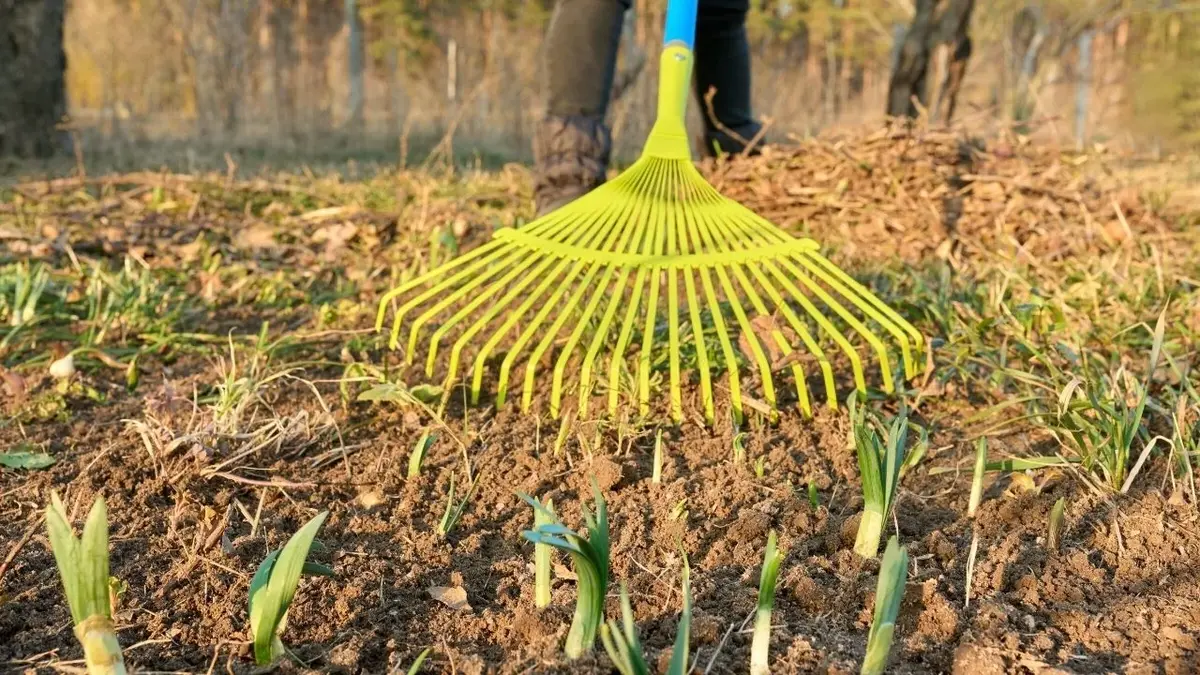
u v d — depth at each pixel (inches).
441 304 75.3
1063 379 80.9
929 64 251.1
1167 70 400.5
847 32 797.2
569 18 127.9
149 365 96.7
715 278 114.1
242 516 64.7
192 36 433.1
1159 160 237.0
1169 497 66.4
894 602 44.1
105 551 41.9
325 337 103.0
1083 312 105.1
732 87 161.6
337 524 64.5
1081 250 133.4
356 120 468.8
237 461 71.8
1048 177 149.4
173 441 70.6
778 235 83.8
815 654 48.6
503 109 448.8
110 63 462.0
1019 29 608.4
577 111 130.4
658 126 92.2
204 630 51.6
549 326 95.8
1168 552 59.9
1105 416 69.7
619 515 65.4
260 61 481.1
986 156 155.1
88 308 111.4
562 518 65.2
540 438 77.5
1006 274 106.6
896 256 136.1
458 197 175.5
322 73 538.9
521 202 172.2
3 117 290.5
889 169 150.5
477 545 61.7
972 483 65.7
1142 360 96.0
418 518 65.7
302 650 50.1
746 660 48.7
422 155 401.7
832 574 57.4
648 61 323.9
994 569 57.6
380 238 150.2
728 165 161.2
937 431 80.0
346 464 72.4
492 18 591.5
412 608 54.4
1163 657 49.7
